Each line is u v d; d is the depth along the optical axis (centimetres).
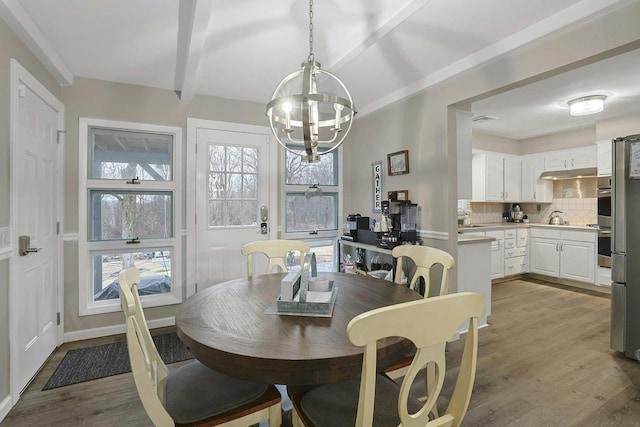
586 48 184
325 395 127
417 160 309
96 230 294
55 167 260
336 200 413
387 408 118
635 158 238
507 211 574
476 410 186
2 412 177
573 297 413
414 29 210
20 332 202
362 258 373
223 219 341
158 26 208
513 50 218
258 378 104
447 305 90
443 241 281
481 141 498
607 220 405
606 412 184
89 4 185
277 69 274
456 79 266
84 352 257
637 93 323
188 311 144
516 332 299
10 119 188
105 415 182
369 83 302
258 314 140
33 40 205
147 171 311
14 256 191
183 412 119
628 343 245
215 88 316
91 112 284
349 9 192
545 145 513
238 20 201
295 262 365
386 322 80
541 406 190
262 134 360
